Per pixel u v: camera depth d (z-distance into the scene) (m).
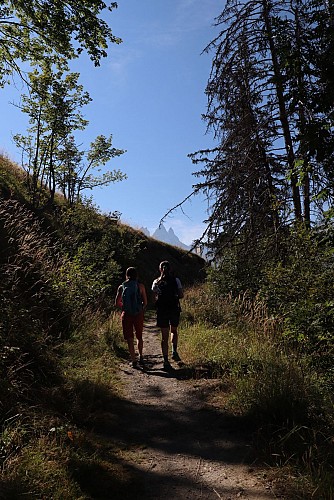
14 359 5.16
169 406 5.29
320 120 5.68
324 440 3.81
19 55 12.41
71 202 21.52
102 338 8.37
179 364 7.16
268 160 10.55
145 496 3.25
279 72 7.50
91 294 10.57
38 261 8.62
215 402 5.26
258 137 10.44
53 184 18.50
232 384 5.59
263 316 8.48
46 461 3.43
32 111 16.39
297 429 3.84
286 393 4.61
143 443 4.23
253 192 10.77
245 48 10.33
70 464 3.49
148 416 4.97
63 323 8.15
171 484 3.43
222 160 11.42
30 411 4.40
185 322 10.45
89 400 5.16
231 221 11.29
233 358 6.48
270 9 9.98
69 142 18.25
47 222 16.70
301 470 3.43
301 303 6.40
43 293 7.66
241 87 10.62
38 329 6.45
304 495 3.06
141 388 6.04
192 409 5.14
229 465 3.74
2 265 7.35
